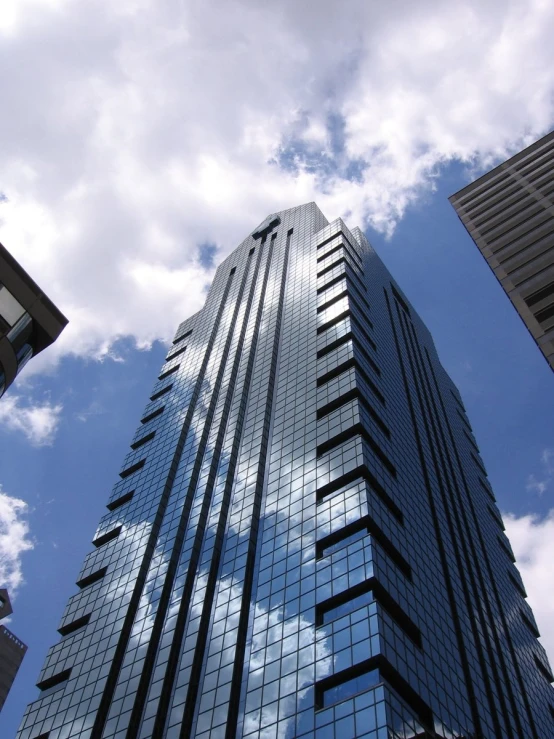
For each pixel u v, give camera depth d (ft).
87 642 256.32
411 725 164.35
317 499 240.94
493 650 262.67
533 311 172.35
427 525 267.80
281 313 392.68
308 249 448.65
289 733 168.86
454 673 209.46
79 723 222.07
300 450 271.08
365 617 185.37
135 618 252.62
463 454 417.90
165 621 242.99
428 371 447.83
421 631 203.21
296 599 207.00
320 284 389.80
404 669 177.88
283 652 193.47
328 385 296.71
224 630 219.41
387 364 346.95
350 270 396.78
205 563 254.68
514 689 261.65
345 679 174.81
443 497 316.81
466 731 192.24
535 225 207.92
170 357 453.58
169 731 198.70
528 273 186.29
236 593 229.86
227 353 391.24
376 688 165.07
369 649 174.70
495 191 248.52
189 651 222.89
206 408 349.20
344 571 203.72
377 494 235.40
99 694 227.40
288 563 223.30
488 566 330.34
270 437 295.69
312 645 188.44
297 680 181.47
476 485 407.64
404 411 329.11
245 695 190.08
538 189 229.25
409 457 295.69
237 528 258.37
